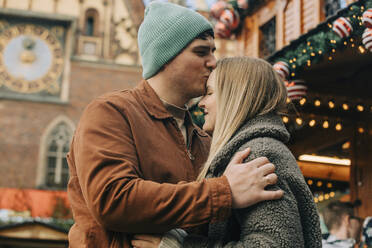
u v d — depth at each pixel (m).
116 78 25.19
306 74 7.21
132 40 25.72
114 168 1.97
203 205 1.88
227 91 2.13
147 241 1.96
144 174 2.11
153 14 2.42
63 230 14.96
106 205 1.92
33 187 23.64
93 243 2.05
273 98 2.12
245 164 1.93
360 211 8.45
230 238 2.01
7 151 23.89
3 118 24.16
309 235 1.96
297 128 7.83
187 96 2.41
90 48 25.44
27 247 15.48
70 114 24.59
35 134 24.19
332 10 7.73
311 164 9.48
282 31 9.37
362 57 6.66
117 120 2.12
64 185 23.89
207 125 2.25
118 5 25.91
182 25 2.36
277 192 1.88
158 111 2.30
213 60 2.41
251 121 2.07
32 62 24.94
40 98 24.48
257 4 10.38
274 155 1.96
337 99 7.66
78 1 25.64
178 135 2.31
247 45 10.91
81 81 25.00
